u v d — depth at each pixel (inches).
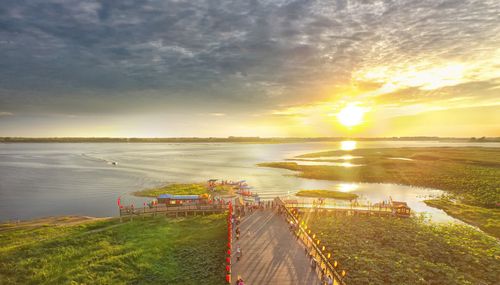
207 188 3307.1
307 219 2017.7
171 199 2327.8
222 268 1270.9
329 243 1583.4
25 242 1583.4
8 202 2721.5
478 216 2169.0
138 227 1830.7
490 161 5059.1
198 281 1187.3
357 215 2130.9
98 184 3563.0
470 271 1316.4
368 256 1437.0
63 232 1752.0
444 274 1267.2
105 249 1497.3
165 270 1291.8
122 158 7293.3
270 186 3540.8
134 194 3031.5
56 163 5925.2
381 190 3299.7
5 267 1299.2
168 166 5487.2
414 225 1919.3
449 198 2856.8
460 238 1689.2
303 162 6053.2
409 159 5915.4
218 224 1862.7
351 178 4003.4
